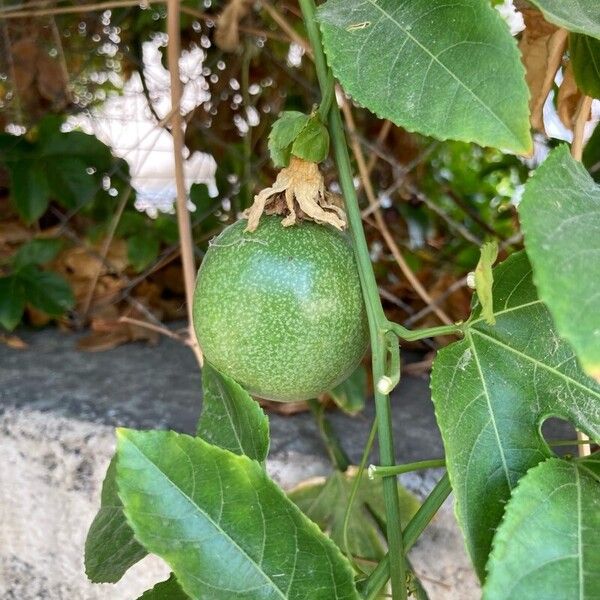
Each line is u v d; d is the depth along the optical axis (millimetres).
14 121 516
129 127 535
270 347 192
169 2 281
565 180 130
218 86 516
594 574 135
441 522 291
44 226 534
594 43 219
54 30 481
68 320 487
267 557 154
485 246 154
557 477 148
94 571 233
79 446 331
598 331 105
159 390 375
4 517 348
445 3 150
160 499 151
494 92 139
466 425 159
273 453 310
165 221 494
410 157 499
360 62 155
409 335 182
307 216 200
